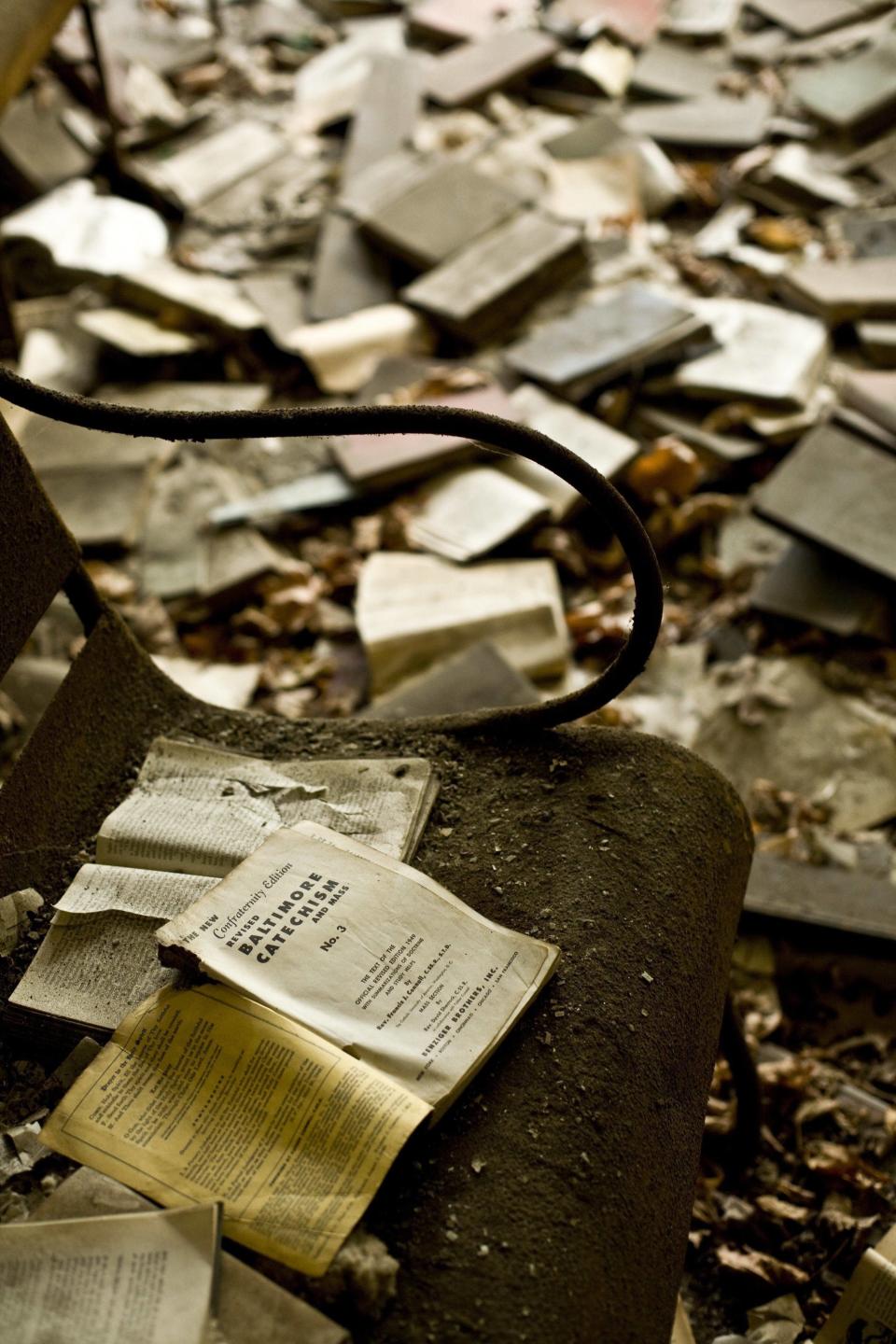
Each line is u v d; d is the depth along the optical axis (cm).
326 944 103
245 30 481
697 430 296
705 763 126
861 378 286
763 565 269
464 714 132
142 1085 95
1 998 107
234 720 135
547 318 337
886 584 243
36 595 120
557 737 127
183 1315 80
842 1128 165
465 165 373
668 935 111
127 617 257
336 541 280
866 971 188
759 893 194
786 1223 153
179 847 115
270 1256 85
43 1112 98
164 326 332
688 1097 104
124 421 108
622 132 406
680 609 265
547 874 114
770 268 350
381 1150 90
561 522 281
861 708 232
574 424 292
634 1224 94
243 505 283
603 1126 97
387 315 332
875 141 402
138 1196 88
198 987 100
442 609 251
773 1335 141
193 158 405
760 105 421
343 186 382
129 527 275
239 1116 92
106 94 367
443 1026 99
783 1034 182
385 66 434
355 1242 86
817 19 461
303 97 442
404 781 123
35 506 118
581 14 477
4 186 372
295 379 327
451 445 284
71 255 347
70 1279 82
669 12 479
